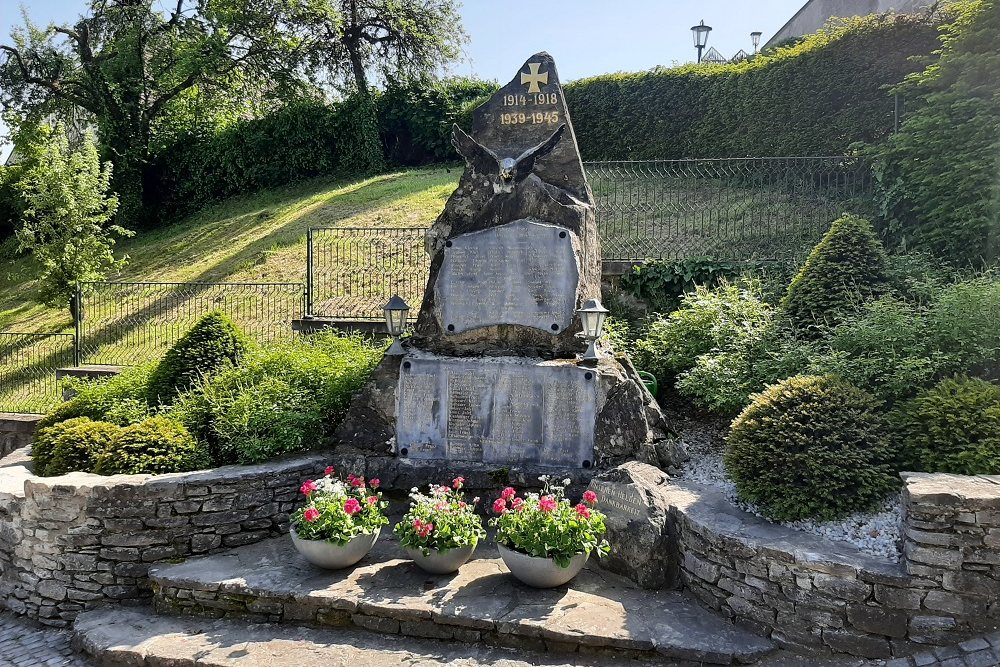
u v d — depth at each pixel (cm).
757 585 461
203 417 699
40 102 2194
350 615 505
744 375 657
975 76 816
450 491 562
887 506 485
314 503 552
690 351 734
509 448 629
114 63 2147
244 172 2217
